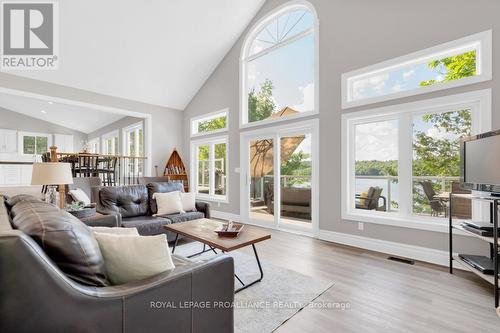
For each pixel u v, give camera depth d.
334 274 2.57
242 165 5.27
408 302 2.05
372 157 3.50
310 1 4.13
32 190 7.34
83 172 5.45
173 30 4.81
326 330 1.70
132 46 4.79
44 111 8.85
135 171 7.43
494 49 2.56
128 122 7.93
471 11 2.69
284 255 3.15
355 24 3.56
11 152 9.23
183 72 5.80
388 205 3.36
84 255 1.01
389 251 3.22
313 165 4.03
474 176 2.33
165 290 1.09
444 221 2.92
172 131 6.71
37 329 0.79
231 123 5.57
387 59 3.27
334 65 3.77
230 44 5.57
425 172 3.07
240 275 2.53
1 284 0.75
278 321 1.79
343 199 3.64
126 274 1.18
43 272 0.80
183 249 3.36
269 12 4.91
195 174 6.64
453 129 2.88
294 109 4.62
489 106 2.57
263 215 4.91
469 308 1.96
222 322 1.32
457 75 2.91
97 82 5.21
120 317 0.96
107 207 3.39
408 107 3.09
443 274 2.57
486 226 2.14
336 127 3.74
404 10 3.14
